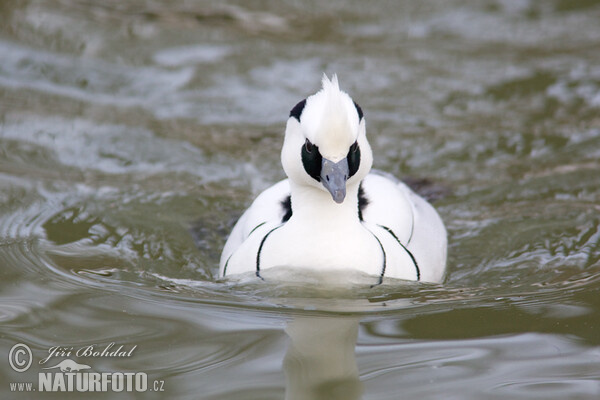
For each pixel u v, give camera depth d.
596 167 13.25
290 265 9.36
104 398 7.22
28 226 11.18
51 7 19.50
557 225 11.59
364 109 15.23
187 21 19.28
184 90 15.96
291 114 9.16
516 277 10.09
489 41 18.47
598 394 7.20
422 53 17.81
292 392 7.30
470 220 11.93
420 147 14.00
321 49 17.95
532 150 13.89
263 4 20.50
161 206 12.12
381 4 20.53
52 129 14.33
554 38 18.55
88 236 11.04
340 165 8.48
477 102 15.61
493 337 8.30
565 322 8.59
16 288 9.37
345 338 8.33
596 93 15.87
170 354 7.95
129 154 13.67
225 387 7.40
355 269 9.28
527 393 7.25
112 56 17.31
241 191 12.79
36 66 16.70
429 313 8.88
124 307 8.97
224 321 8.68
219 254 10.97
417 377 7.55
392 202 10.22
